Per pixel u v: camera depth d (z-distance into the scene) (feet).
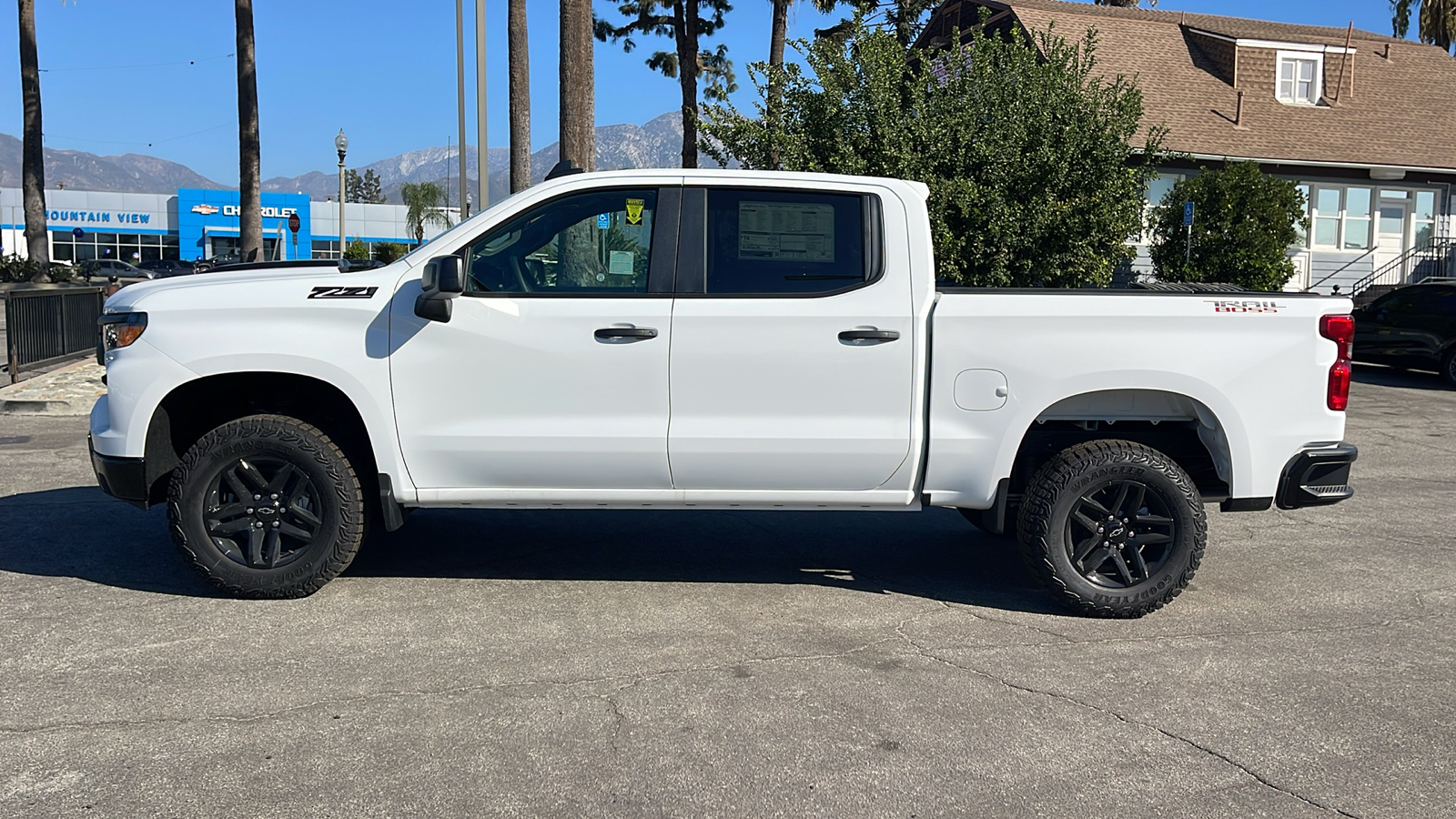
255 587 16.65
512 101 46.65
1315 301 16.69
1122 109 38.81
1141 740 12.42
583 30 41.34
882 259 16.48
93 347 52.42
